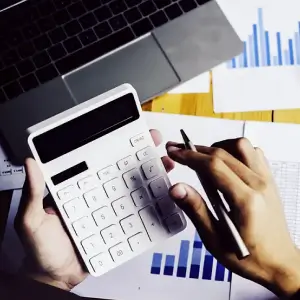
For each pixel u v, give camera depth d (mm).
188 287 578
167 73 616
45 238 510
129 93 474
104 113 477
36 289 361
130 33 626
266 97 620
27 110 603
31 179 462
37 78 611
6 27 622
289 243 465
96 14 629
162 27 629
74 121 469
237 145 482
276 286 473
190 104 623
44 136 467
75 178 495
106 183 502
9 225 590
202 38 625
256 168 478
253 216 436
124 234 512
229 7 653
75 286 576
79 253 522
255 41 641
